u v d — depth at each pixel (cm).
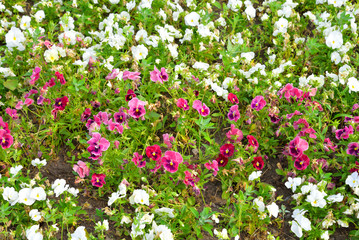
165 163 185
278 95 210
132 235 173
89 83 213
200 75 216
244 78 219
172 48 219
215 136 210
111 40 225
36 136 196
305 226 176
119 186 180
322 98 214
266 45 246
